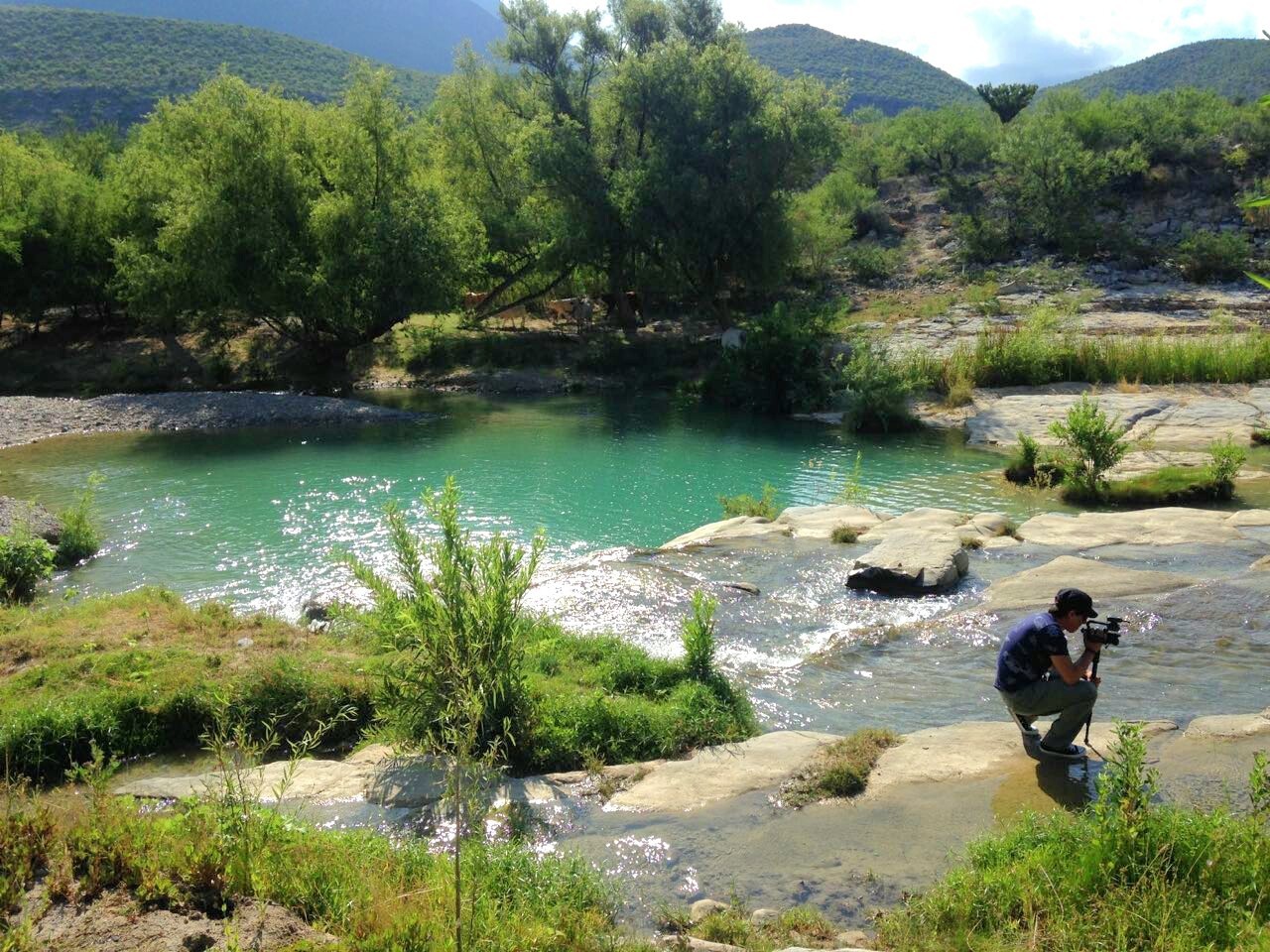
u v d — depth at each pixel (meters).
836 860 6.02
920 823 6.41
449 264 31.05
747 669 9.47
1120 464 18.22
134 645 9.42
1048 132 40.03
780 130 30.98
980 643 9.91
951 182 45.34
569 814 6.67
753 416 25.09
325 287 29.17
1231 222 38.16
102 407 25.34
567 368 31.47
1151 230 38.72
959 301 33.84
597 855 6.16
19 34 127.44
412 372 31.78
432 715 7.55
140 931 4.18
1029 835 5.75
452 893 4.90
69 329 38.06
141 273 30.75
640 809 6.71
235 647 9.52
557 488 17.95
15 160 36.28
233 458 20.73
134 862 4.66
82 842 4.77
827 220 39.84
